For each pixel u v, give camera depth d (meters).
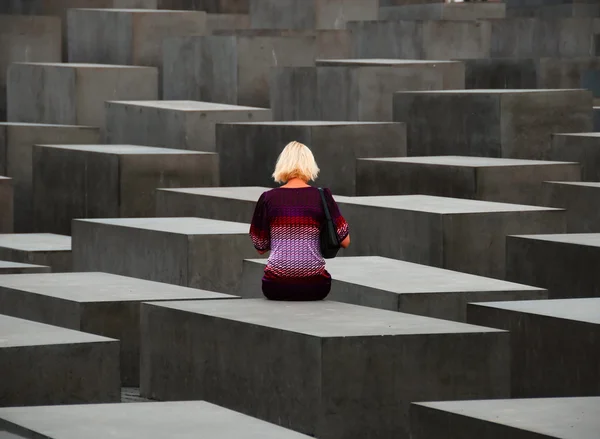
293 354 18.62
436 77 54.06
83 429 14.12
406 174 39.69
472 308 22.16
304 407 18.44
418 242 30.97
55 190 45.22
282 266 21.47
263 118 49.56
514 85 63.59
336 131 44.12
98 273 27.47
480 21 71.44
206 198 36.97
